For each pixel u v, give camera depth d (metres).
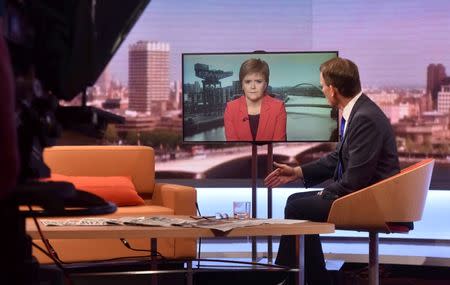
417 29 6.95
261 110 4.12
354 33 7.04
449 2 6.88
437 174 6.94
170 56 7.18
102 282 3.71
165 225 2.46
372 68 7.02
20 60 1.57
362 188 3.38
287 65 4.11
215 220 2.63
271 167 4.18
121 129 7.18
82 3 1.62
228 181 7.05
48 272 2.93
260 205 6.33
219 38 7.15
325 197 3.41
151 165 4.32
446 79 6.89
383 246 4.82
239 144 7.07
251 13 7.12
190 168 7.13
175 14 7.16
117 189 4.00
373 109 3.46
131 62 7.17
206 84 4.16
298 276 2.55
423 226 5.55
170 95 7.16
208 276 3.85
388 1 6.98
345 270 4.32
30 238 1.65
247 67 4.12
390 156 3.45
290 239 3.45
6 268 1.55
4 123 1.28
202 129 4.17
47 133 1.62
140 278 3.77
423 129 6.96
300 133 4.11
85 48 1.64
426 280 4.22
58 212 1.67
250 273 3.82
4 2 1.44
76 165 4.23
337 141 4.09
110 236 2.36
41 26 1.58
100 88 7.17
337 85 3.55
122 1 7.10
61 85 1.62
